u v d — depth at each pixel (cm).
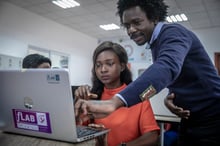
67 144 61
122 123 96
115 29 643
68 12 520
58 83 58
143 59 679
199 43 85
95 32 679
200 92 86
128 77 108
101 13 522
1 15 451
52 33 578
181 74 86
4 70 66
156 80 54
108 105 51
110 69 101
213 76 87
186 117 93
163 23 80
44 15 540
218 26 586
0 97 71
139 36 82
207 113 88
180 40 68
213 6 456
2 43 452
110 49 103
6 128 74
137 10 78
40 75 60
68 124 60
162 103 164
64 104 58
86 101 53
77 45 664
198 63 84
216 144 87
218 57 588
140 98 53
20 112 68
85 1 459
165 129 187
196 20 543
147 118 96
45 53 555
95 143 69
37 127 66
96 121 96
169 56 61
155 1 79
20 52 488
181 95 90
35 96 63
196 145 93
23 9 498
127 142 93
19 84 65
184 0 431
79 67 672
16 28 482
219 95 86
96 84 108
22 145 63
